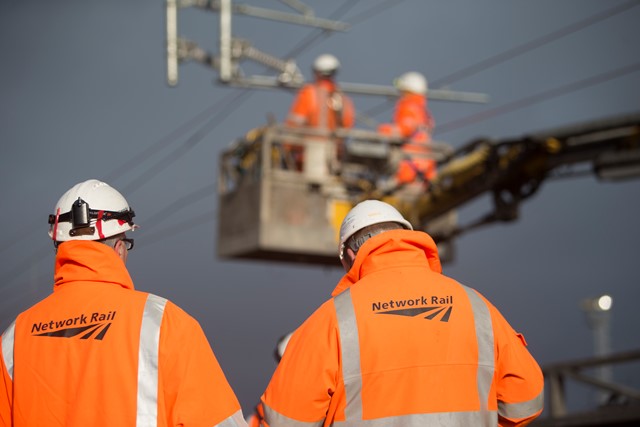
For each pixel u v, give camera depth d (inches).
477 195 692.7
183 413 152.6
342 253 181.8
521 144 627.5
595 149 594.6
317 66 771.4
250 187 745.0
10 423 156.6
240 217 753.6
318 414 161.0
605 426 549.6
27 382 154.9
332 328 162.4
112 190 171.0
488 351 165.6
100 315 156.9
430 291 167.5
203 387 155.0
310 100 754.8
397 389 160.4
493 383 165.5
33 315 160.6
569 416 567.5
